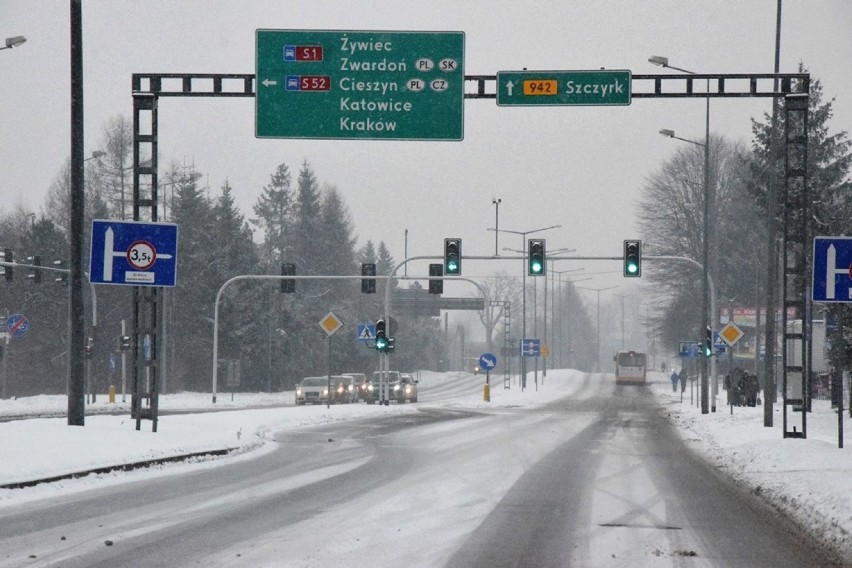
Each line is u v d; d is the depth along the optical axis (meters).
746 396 79.62
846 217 76.38
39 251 121.56
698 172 115.38
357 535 17.52
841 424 33.69
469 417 61.91
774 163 48.94
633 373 141.12
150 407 36.12
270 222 171.88
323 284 165.25
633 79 38.75
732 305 120.56
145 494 22.80
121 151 124.12
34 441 27.70
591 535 18.06
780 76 37.59
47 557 15.10
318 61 39.66
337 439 42.06
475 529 18.44
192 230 132.00
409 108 39.72
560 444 40.16
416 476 27.28
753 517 20.80
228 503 21.44
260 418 52.50
